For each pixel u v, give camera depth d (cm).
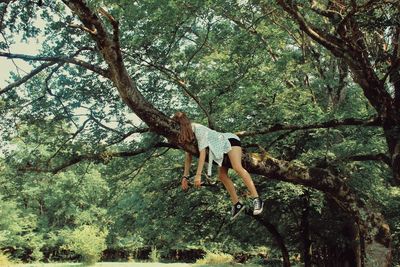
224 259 5384
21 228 5359
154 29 931
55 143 999
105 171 1335
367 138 1295
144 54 982
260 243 2164
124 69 594
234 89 1136
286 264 1794
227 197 1670
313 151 1420
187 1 911
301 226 1788
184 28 1009
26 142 1028
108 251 6481
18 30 798
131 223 2138
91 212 5291
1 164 1033
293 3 866
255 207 516
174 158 1738
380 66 942
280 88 1269
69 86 1031
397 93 927
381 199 1570
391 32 920
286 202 1591
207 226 2003
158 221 2002
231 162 540
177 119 581
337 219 1683
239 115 1260
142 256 6769
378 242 743
